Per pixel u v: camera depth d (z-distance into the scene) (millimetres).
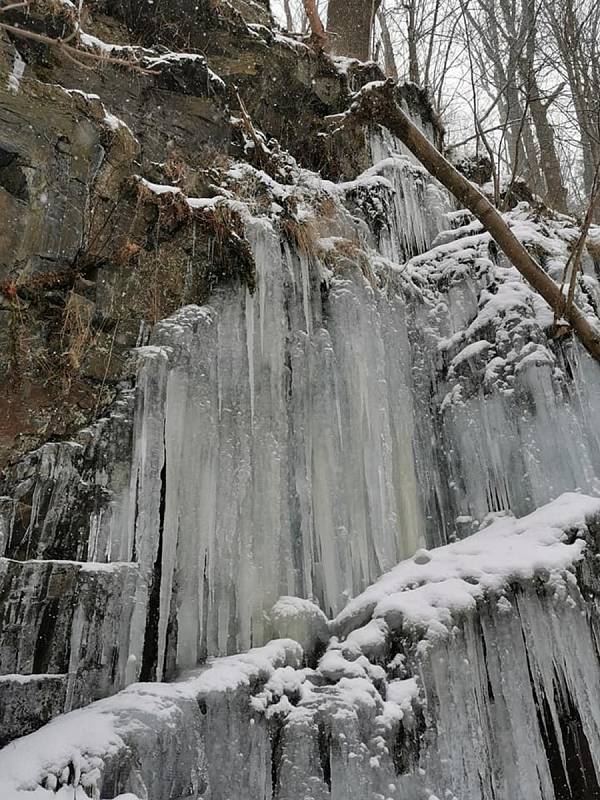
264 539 4934
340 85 8484
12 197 4336
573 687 4406
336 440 5688
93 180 4895
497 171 9914
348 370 6000
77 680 3830
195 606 4480
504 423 6195
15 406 4281
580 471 5816
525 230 8141
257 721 3861
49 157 4547
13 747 3301
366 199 7941
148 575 4328
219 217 5613
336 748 3787
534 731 4254
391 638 4559
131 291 5086
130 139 5180
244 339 5508
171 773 3398
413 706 4156
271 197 6406
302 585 5137
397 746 3957
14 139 4359
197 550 4609
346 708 3936
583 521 5078
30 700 3648
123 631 4090
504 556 4895
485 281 7344
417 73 11055
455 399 6613
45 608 3850
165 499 4578
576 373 6465
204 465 4855
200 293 5512
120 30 6504
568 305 6312
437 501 6441
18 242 4336
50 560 4008
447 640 4406
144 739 3328
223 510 4836
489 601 4605
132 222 5172
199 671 4121
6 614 3719
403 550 5922
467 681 4328
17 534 4027
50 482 4215
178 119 6094
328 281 6402
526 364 6250
